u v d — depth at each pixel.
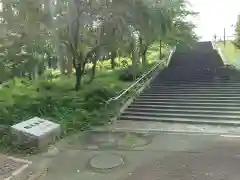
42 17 14.09
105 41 15.60
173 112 11.71
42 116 10.78
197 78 17.19
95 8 14.55
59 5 14.33
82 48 16.34
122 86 16.73
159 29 15.44
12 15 14.26
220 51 31.02
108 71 23.84
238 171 6.48
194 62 25.17
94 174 6.71
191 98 13.17
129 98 13.55
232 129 9.66
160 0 15.42
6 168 7.07
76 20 14.90
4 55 15.08
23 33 14.48
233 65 21.23
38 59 16.58
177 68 21.88
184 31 26.88
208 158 7.23
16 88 16.75
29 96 14.34
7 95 14.76
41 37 14.65
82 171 6.88
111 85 17.02
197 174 6.44
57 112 11.17
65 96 13.77
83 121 10.70
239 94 13.16
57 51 16.45
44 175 6.73
